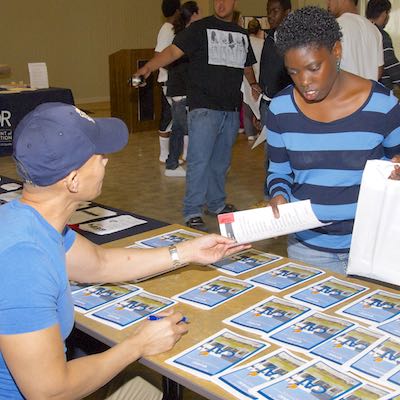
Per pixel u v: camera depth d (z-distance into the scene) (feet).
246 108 24.64
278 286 5.67
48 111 3.97
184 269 6.16
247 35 14.10
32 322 3.67
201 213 14.39
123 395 5.60
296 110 6.20
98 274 5.35
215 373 4.17
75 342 6.79
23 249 3.74
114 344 4.76
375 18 15.10
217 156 14.80
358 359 4.32
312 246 6.70
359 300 5.32
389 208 5.01
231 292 5.56
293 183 6.73
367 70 12.32
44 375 3.75
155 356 4.43
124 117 27.99
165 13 19.39
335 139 6.10
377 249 5.13
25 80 36.17
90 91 38.96
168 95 18.83
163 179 19.24
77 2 37.14
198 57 13.47
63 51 37.24
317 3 35.58
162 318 4.64
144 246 6.79
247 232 5.41
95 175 4.09
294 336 4.67
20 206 4.00
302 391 3.92
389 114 6.00
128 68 27.04
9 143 20.18
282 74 14.47
